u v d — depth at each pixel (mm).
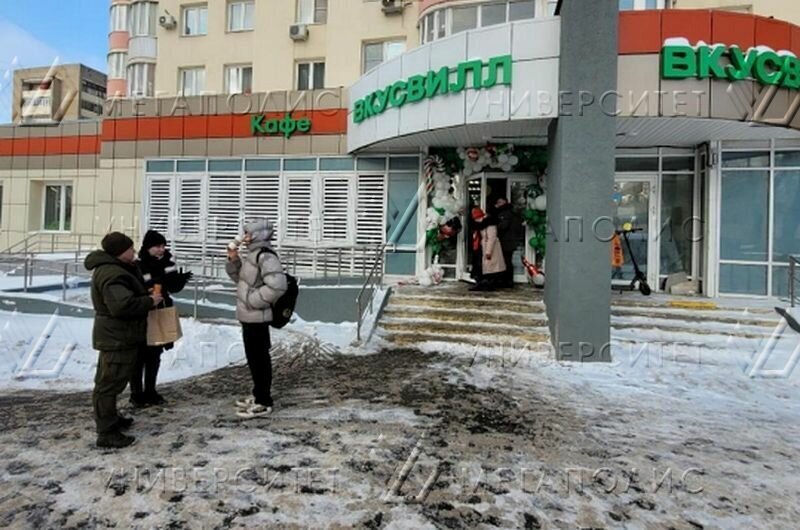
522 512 2947
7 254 12336
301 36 14062
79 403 4992
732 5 10438
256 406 4449
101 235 13414
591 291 6469
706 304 8281
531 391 5340
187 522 2760
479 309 8297
